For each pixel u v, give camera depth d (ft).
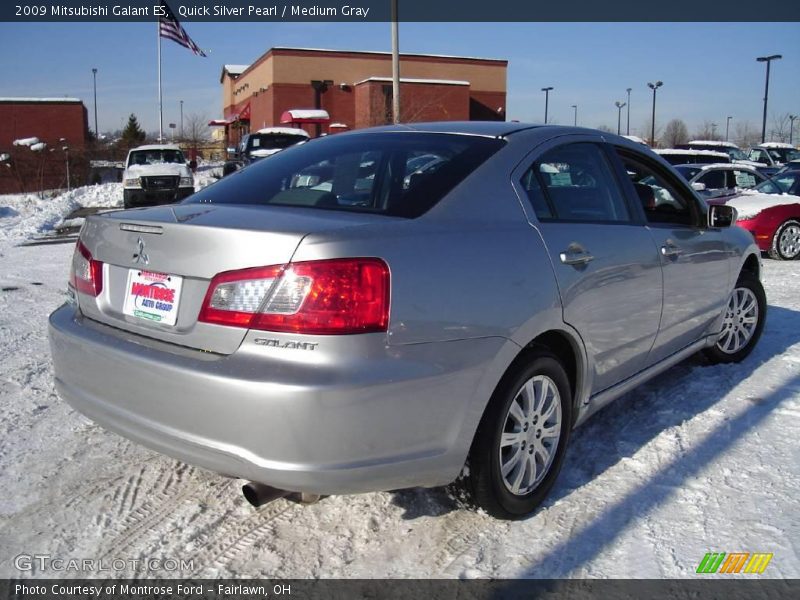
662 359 13.83
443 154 10.75
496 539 9.80
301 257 8.05
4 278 30.01
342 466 8.08
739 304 16.83
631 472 11.64
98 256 10.08
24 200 86.02
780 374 16.19
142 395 8.82
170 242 8.90
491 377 9.23
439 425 8.75
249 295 8.19
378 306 8.17
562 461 10.92
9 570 9.14
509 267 9.59
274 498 8.76
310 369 7.88
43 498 10.85
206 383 8.13
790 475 11.44
